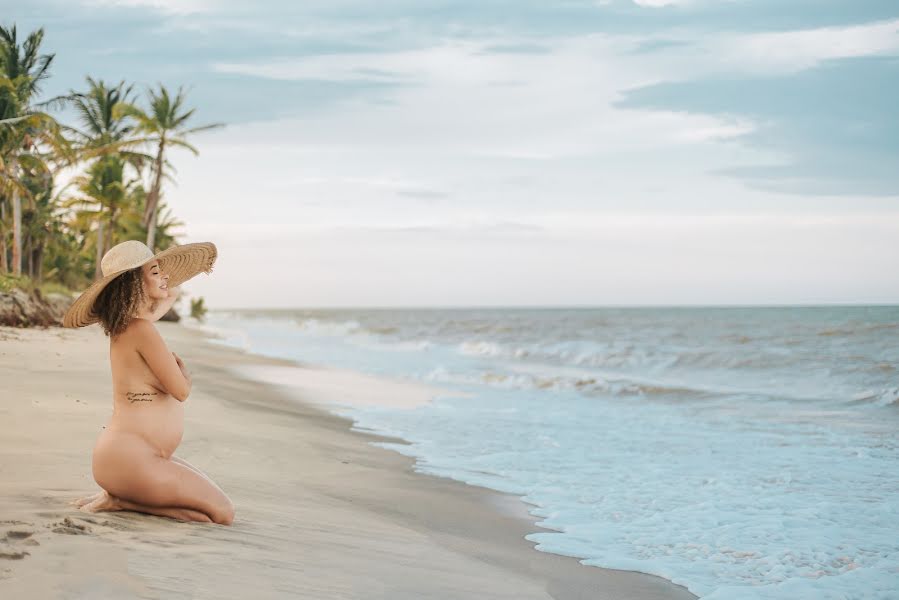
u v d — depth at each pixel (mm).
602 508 6879
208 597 3318
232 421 10000
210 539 4250
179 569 3607
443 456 9125
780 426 11852
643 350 24688
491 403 14391
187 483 4574
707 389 16625
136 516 4457
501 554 5375
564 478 8047
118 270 4473
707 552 5707
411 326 56781
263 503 5789
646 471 8461
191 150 45625
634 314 101688
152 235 45594
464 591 4293
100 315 4590
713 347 27266
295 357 25984
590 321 64125
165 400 4633
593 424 11875
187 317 72125
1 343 15539
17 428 7004
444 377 19031
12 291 22391
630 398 15531
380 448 9422
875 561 5535
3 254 36031
